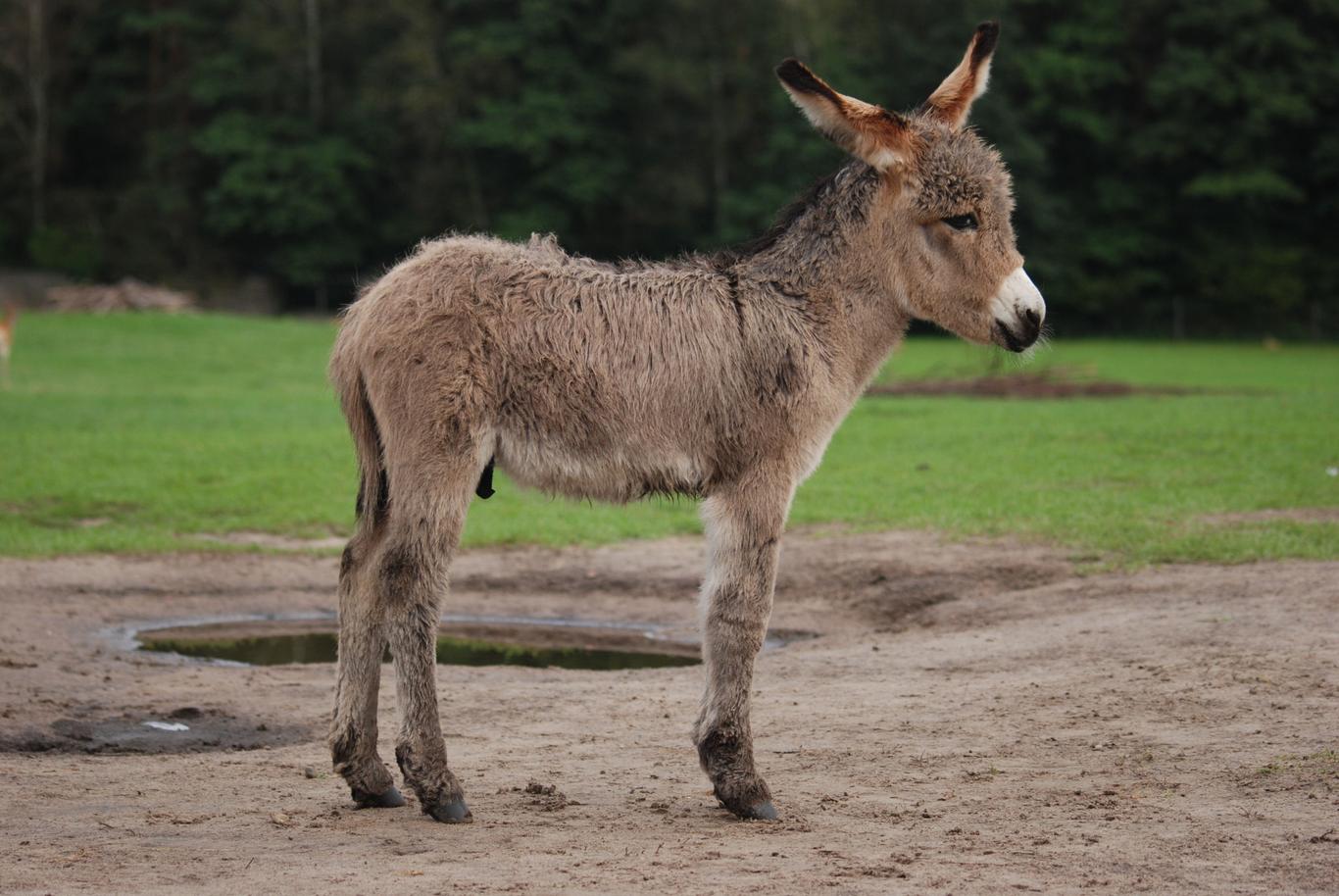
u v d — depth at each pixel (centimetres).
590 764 794
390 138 6619
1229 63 6212
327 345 4734
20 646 1149
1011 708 896
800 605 1350
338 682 683
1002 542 1509
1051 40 6450
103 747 861
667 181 6347
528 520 1722
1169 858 594
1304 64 6284
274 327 5212
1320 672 907
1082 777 733
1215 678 916
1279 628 1033
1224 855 598
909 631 1211
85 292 5794
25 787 734
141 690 1012
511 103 6394
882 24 6331
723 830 644
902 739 832
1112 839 622
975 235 704
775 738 845
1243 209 6500
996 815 667
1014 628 1163
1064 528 1540
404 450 648
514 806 693
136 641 1224
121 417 2766
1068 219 6412
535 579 1473
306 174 6456
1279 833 627
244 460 2169
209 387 3606
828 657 1112
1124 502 1689
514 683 1049
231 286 6581
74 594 1372
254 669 1105
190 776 768
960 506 1727
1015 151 5938
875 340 720
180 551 1551
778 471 684
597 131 6438
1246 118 6288
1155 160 6431
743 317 687
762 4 6469
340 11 6719
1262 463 1975
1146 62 6550
